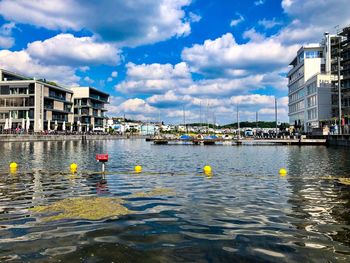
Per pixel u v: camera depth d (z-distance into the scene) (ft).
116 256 22.39
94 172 72.08
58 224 29.58
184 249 23.77
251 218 32.48
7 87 308.40
